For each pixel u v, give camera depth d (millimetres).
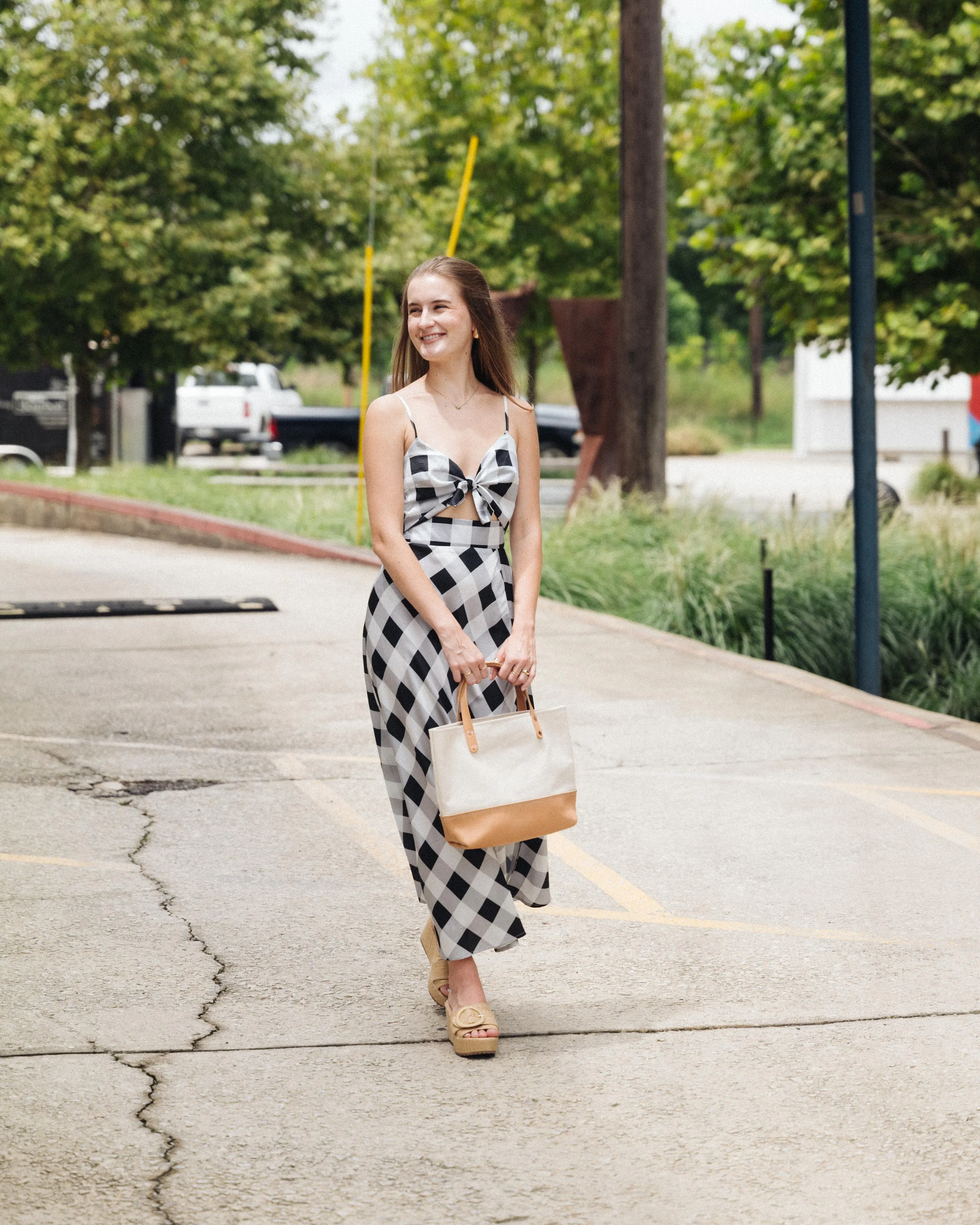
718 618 10641
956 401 35125
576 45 26391
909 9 13016
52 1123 3459
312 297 21422
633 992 4285
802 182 13125
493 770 3803
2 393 25500
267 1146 3359
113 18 19891
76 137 19594
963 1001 4207
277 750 7137
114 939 4664
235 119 21016
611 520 13086
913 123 12852
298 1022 4066
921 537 11883
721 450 39969
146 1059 3816
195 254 20562
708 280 14234
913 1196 3150
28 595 11773
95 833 5809
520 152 26266
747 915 4922
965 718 9773
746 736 7395
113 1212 3070
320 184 21484
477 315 4043
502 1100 3600
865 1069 3775
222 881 5254
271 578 12680
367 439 3953
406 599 3926
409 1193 3156
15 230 19375
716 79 13469
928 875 5312
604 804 6227
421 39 27031
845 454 36781
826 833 5805
